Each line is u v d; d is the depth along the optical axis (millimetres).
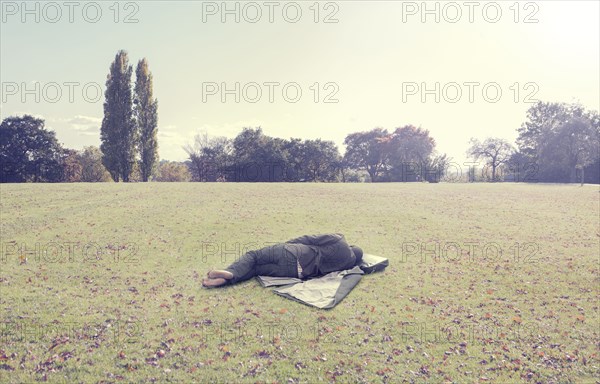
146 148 50312
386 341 6789
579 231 17172
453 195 29562
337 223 17766
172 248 13008
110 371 5602
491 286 9945
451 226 17750
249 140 64875
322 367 5891
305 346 6504
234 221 17406
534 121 72625
